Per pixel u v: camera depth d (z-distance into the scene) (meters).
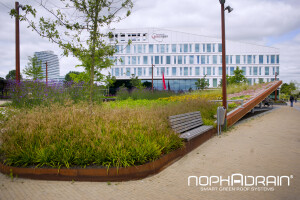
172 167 4.63
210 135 7.74
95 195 3.29
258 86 22.31
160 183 3.79
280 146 6.48
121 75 53.69
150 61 53.91
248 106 13.19
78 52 6.03
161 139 4.79
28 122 5.09
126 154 3.95
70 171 3.80
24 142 4.29
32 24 5.57
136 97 18.77
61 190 3.43
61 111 5.90
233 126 10.49
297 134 8.42
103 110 6.60
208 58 53.62
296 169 4.46
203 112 10.07
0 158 4.41
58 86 10.34
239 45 54.62
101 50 6.25
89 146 4.19
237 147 6.38
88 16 5.98
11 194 3.28
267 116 14.88
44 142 4.26
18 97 9.45
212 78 53.38
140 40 54.00
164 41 53.88
